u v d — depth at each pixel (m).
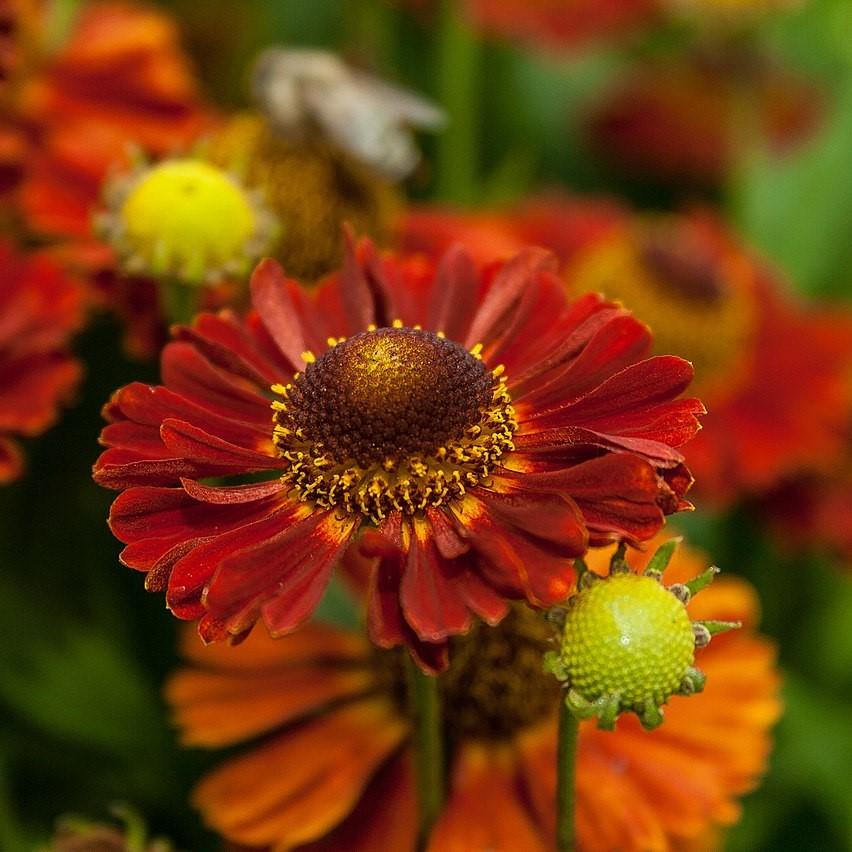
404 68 0.48
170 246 0.31
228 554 0.26
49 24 0.37
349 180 0.36
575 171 0.51
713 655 0.31
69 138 0.36
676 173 0.51
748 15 0.45
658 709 0.26
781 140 0.50
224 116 0.42
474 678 0.30
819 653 0.38
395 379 0.27
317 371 0.27
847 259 0.45
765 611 0.39
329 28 0.46
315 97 0.35
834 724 0.35
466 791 0.30
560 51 0.48
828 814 0.35
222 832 0.30
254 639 0.31
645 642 0.26
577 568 0.27
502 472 0.27
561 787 0.27
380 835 0.30
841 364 0.41
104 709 0.34
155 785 0.34
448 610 0.25
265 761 0.31
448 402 0.27
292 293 0.29
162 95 0.37
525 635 0.30
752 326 0.42
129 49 0.37
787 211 0.45
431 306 0.29
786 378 0.41
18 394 0.32
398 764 0.31
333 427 0.27
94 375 0.35
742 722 0.30
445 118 0.37
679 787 0.30
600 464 0.25
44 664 0.34
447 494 0.27
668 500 0.26
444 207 0.40
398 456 0.27
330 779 0.30
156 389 0.27
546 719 0.30
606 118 0.49
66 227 0.35
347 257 0.29
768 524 0.39
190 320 0.32
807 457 0.39
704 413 0.26
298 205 0.35
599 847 0.29
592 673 0.26
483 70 0.50
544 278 0.28
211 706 0.31
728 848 0.35
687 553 0.31
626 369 0.26
